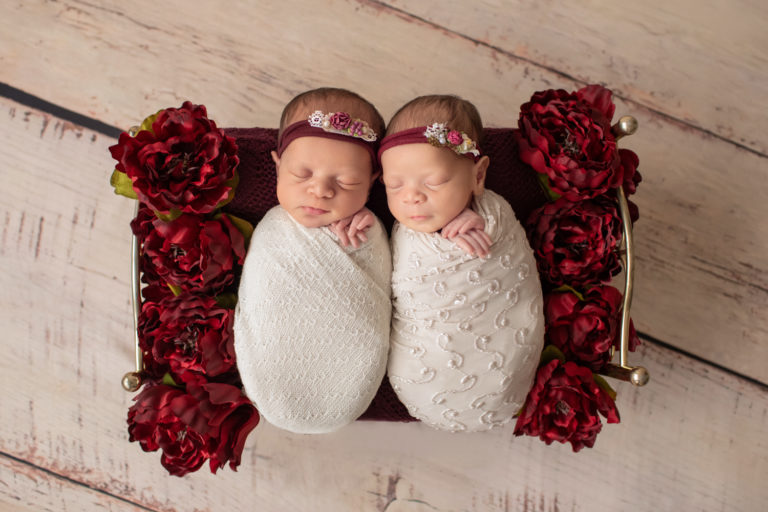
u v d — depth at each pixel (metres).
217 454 0.99
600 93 1.05
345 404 1.01
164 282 1.04
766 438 1.36
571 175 0.98
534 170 1.08
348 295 0.97
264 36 1.36
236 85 1.36
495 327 0.99
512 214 1.04
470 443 1.39
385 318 1.01
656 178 1.37
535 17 1.37
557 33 1.38
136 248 1.03
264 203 1.07
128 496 1.38
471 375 1.00
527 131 1.02
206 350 1.01
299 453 1.39
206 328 1.04
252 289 0.99
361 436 1.39
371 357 0.99
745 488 1.37
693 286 1.37
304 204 0.97
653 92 1.37
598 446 1.39
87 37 1.35
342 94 1.00
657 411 1.38
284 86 1.36
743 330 1.37
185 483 1.39
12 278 1.36
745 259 1.37
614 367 1.07
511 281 1.00
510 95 1.37
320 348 0.98
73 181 1.35
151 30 1.36
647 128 1.37
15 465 1.38
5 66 1.34
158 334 1.02
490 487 1.39
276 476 1.39
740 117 1.37
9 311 1.36
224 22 1.36
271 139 1.07
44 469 1.38
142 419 1.01
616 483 1.38
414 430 1.39
